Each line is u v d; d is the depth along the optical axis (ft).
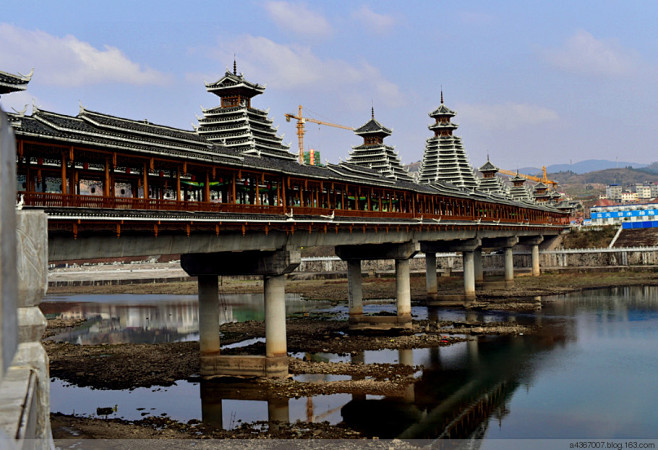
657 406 168.55
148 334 319.88
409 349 251.39
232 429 150.41
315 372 208.74
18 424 28.30
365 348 253.85
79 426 150.82
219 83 276.21
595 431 149.07
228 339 280.72
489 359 229.86
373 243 288.71
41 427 46.14
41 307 464.65
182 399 178.81
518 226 486.79
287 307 419.54
